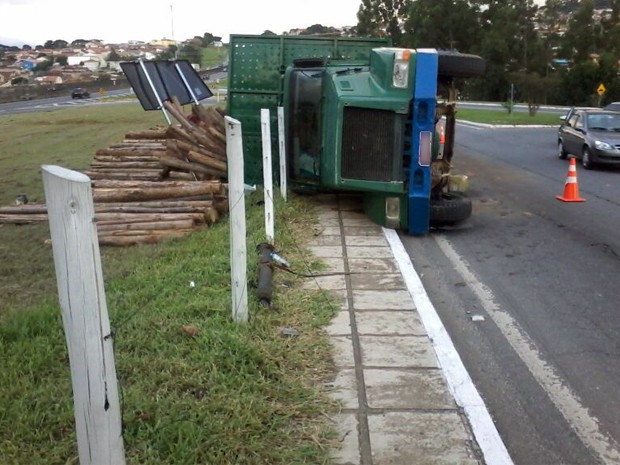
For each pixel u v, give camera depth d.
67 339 2.70
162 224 9.15
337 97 8.98
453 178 10.24
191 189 10.01
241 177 5.12
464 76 9.73
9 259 8.62
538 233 9.62
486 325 5.95
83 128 30.75
